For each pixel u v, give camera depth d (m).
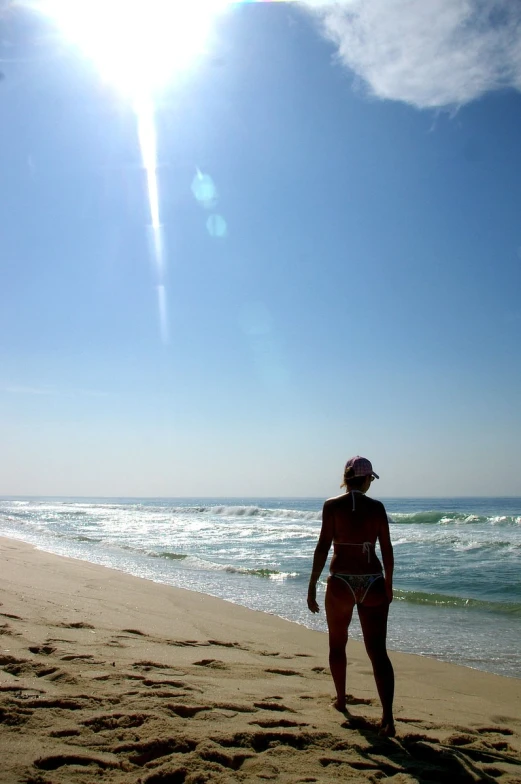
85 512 42.97
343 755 3.12
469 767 3.11
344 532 3.87
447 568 13.53
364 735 3.47
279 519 32.72
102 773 2.62
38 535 21.45
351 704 4.26
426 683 5.57
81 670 4.33
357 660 6.15
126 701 3.59
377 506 3.89
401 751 3.29
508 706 4.88
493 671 6.07
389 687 3.62
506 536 20.53
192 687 4.18
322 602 9.40
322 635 7.23
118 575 11.20
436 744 3.48
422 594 10.30
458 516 28.66
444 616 8.77
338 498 3.96
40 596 8.11
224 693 4.12
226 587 10.72
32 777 2.48
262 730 3.29
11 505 62.53
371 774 2.88
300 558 15.14
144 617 7.44
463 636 7.58
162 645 5.86
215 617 7.98
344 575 3.79
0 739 2.85
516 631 7.84
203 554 15.96
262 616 8.27
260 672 5.13
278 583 11.28
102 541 19.00
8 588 8.51
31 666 4.31
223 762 2.87
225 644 6.37
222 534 21.94
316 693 4.49
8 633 5.45
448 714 4.45
